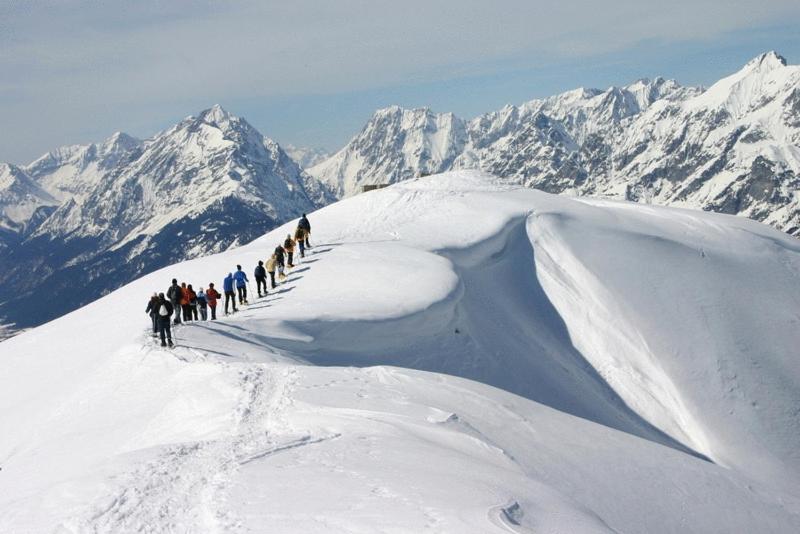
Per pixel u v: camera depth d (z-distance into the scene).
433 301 45.09
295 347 37.91
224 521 12.76
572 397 47.78
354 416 21.70
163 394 27.44
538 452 22.92
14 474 23.19
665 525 21.53
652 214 80.69
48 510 13.80
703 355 55.34
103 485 14.75
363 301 43.94
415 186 78.19
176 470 15.73
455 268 53.28
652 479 24.36
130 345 34.66
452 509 13.27
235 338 36.09
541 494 16.16
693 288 63.22
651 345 55.41
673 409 50.53
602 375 52.91
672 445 47.34
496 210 69.12
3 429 33.00
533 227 67.19
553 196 80.94
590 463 23.75
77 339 46.75
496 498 14.42
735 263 70.44
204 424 21.69
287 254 55.22
